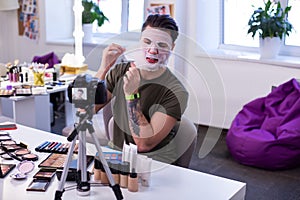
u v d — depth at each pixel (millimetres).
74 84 1397
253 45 4457
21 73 3561
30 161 1720
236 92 4289
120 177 1503
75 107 1409
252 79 4176
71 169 1564
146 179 1522
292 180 3197
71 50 5199
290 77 3959
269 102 3732
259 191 3010
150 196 1466
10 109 3770
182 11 4395
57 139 2023
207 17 4477
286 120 3480
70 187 1508
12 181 1568
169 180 1584
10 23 5688
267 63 4039
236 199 1522
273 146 3322
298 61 3965
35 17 5422
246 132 3516
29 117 3443
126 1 4941
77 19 4496
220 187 1547
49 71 3785
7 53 5824
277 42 4070
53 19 5398
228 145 3656
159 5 4379
